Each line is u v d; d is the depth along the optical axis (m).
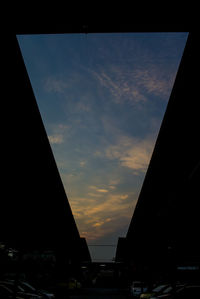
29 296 16.81
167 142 20.92
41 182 25.05
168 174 23.69
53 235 35.66
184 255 24.55
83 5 13.98
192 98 16.86
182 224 24.69
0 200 22.83
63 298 30.70
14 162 21.17
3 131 18.91
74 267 63.62
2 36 14.57
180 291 14.34
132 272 58.94
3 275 22.83
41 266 30.75
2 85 16.61
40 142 21.33
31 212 26.52
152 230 35.38
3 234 23.80
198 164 18.20
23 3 13.77
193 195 21.05
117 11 13.76
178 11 13.78
